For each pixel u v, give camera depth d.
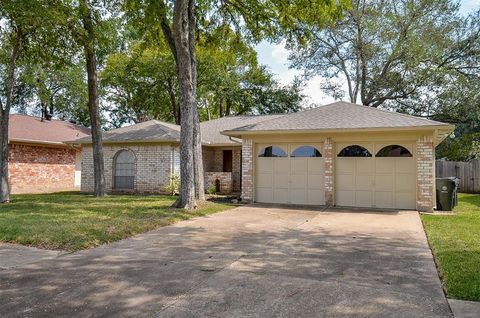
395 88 25.23
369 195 12.07
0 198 12.48
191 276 4.81
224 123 21.47
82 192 18.16
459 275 4.70
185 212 10.20
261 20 14.19
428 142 11.21
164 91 30.27
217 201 13.83
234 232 7.85
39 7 11.27
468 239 6.92
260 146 13.61
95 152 15.02
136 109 32.34
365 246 6.57
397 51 24.52
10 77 13.09
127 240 6.99
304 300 3.99
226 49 15.77
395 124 11.20
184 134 11.09
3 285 4.44
